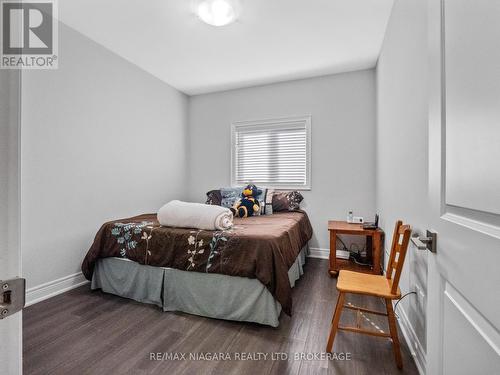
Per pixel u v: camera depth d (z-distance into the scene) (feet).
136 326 5.98
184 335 5.63
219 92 13.28
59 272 7.66
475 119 2.05
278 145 12.34
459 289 2.29
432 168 2.94
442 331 2.69
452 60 2.46
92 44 8.57
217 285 6.32
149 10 7.13
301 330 5.80
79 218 8.20
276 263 5.90
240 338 5.52
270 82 12.17
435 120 2.84
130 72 10.13
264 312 5.91
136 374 4.49
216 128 13.38
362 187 10.91
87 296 7.50
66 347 5.21
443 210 2.68
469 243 2.13
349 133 11.05
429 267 3.03
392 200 7.20
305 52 9.41
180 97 13.21
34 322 6.12
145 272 7.10
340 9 7.11
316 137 11.57
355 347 5.21
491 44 1.85
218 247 6.32
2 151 1.43
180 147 13.21
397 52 6.50
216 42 8.75
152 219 8.73
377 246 8.64
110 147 9.29
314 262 10.65
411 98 5.24
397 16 6.49
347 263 10.09
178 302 6.70
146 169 11.02
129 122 10.11
